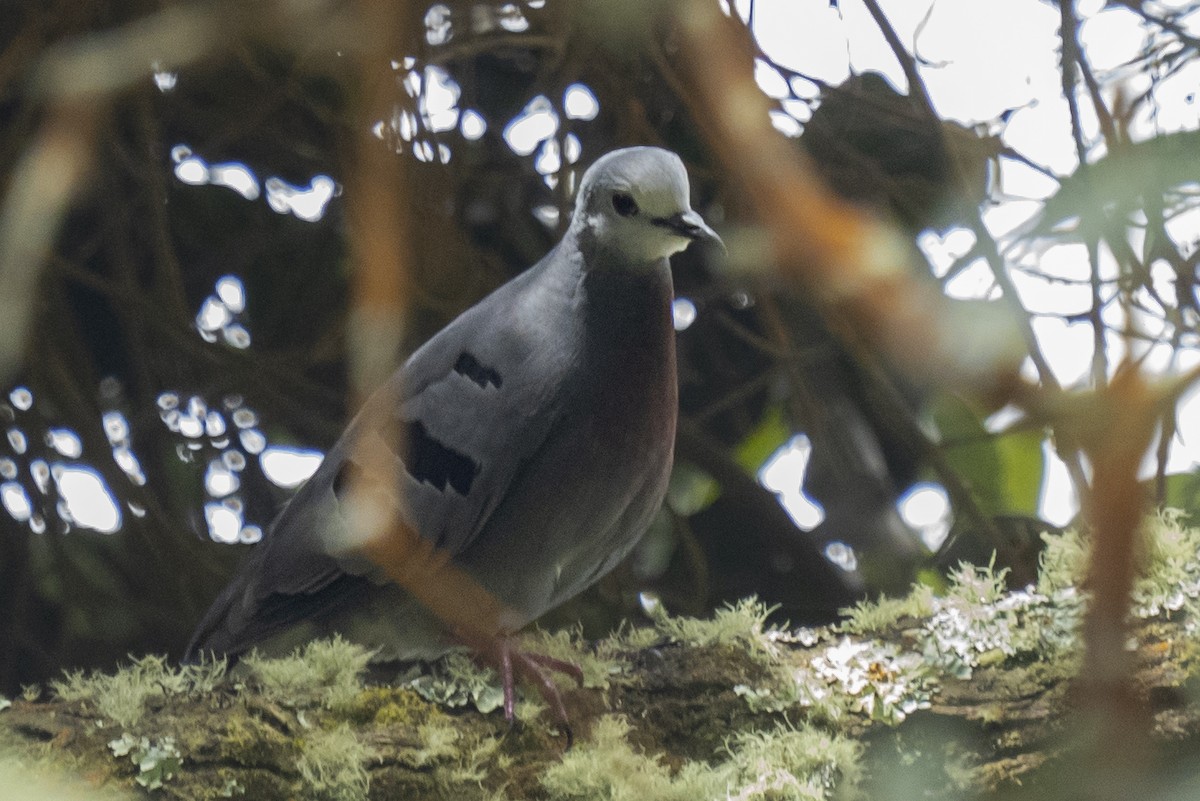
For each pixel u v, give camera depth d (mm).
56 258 9695
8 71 8156
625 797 5562
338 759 5582
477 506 7648
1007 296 6613
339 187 10117
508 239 10328
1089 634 1955
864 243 2080
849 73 8656
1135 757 2020
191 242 10625
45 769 5355
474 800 5676
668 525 10734
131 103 9539
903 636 6055
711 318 10789
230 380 10305
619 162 7730
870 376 10328
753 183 2121
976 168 8195
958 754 5730
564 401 7609
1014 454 10062
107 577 10781
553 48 9109
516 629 7977
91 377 10234
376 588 7680
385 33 2523
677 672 6086
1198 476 8633
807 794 5566
